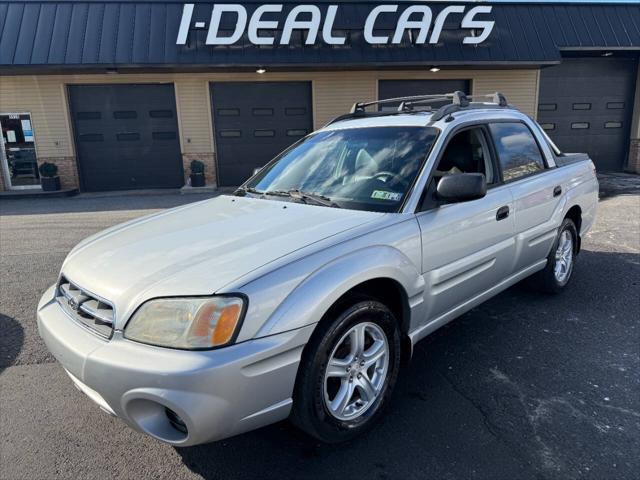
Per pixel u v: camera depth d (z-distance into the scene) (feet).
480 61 45.80
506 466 7.71
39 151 47.24
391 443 8.37
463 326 13.01
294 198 10.33
